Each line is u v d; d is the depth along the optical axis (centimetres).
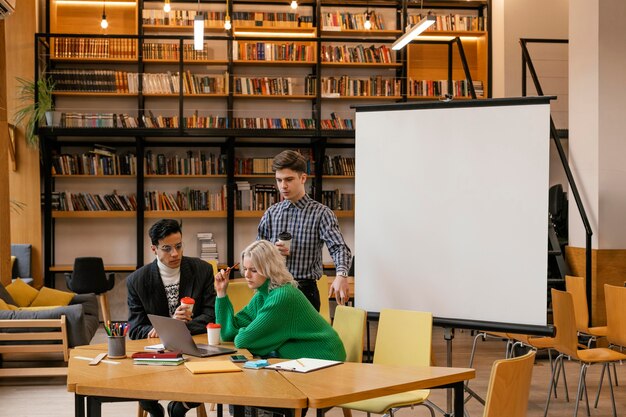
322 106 1103
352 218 1112
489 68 1103
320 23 1083
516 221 484
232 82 1055
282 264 406
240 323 416
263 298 411
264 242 408
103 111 1062
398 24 1116
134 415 562
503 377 301
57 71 1038
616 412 579
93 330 737
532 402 620
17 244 1010
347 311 456
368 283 528
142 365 346
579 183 876
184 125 1040
